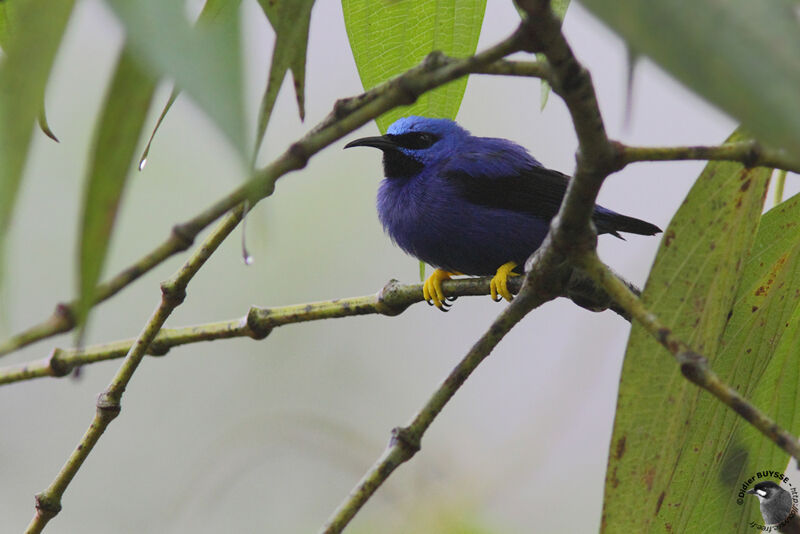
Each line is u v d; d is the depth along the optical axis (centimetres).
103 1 272
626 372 572
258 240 278
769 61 226
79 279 315
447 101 782
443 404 557
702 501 645
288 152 374
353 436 1156
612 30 238
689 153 456
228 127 245
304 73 548
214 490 1198
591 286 768
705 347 591
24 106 314
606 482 571
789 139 220
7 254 305
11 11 505
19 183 310
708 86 227
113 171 323
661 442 568
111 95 325
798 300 645
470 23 725
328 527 532
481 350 564
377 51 734
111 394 664
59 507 670
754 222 582
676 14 233
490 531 1194
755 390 679
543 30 380
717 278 584
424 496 1186
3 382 766
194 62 257
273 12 541
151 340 663
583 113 430
